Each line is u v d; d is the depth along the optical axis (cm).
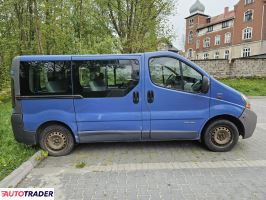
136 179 433
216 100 548
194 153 556
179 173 454
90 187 408
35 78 534
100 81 537
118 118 540
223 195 374
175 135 551
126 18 2397
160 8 2361
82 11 2161
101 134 546
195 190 390
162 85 540
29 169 476
